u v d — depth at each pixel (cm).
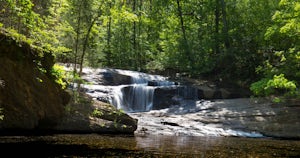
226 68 2808
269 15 2612
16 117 1104
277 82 1358
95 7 1472
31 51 1127
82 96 1399
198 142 1212
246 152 988
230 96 2402
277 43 2334
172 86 2383
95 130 1291
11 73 1079
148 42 3694
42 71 1130
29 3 963
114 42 3544
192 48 3075
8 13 1190
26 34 1273
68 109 1271
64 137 1086
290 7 1619
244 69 2756
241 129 1661
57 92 1235
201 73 3012
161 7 3375
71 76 1388
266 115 1806
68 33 1559
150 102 2280
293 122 1719
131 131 1398
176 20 3350
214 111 1941
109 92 2123
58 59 2095
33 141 953
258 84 1495
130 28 3644
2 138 978
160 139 1236
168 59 3173
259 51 2642
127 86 2250
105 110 1398
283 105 1916
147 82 2586
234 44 2891
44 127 1198
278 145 1248
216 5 3097
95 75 2359
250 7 2894
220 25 3266
